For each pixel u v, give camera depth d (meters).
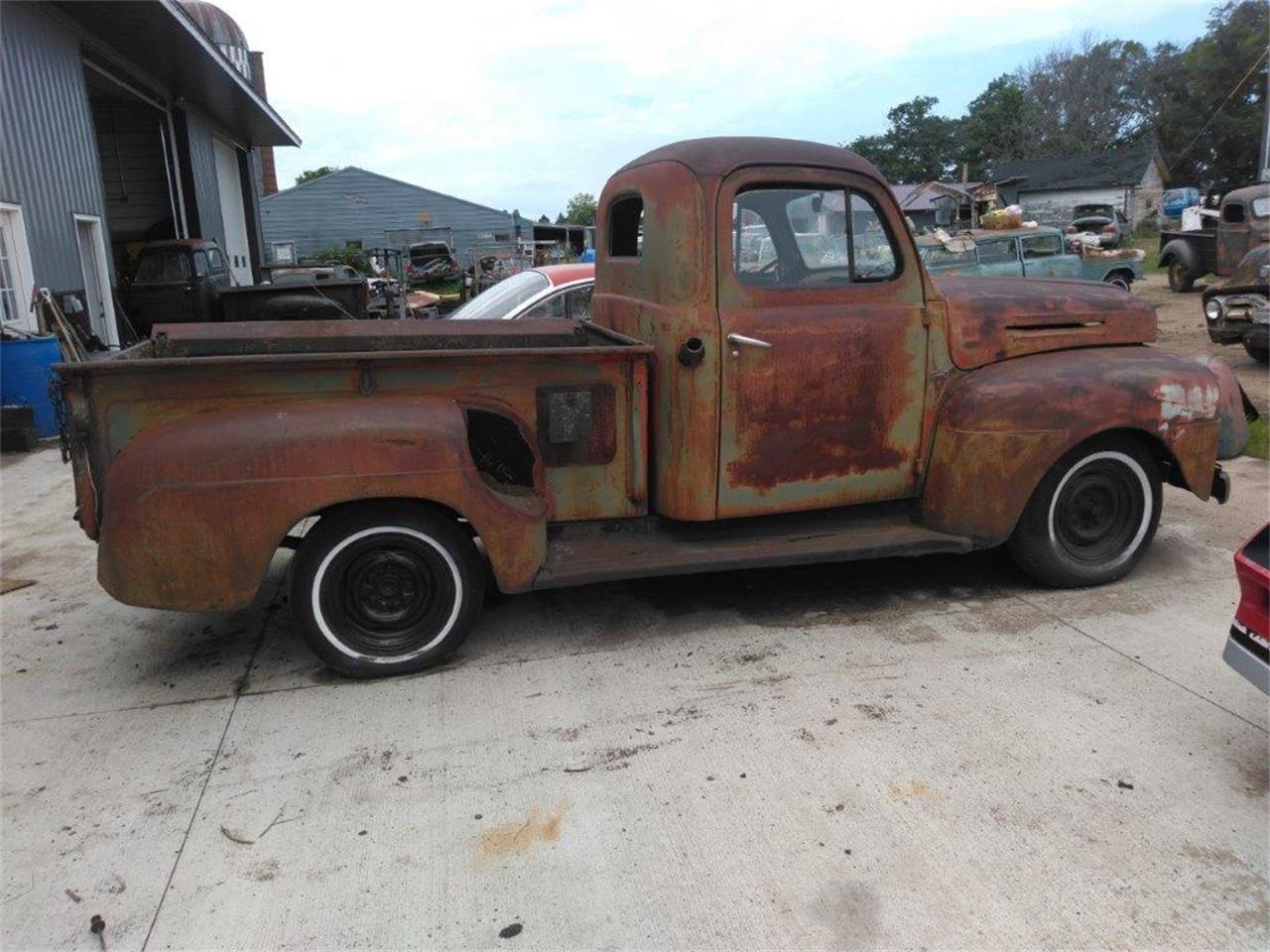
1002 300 4.21
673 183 3.72
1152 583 4.38
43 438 8.75
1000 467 3.97
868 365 3.96
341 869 2.56
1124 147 65.75
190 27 13.19
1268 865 2.47
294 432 3.30
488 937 2.30
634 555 3.80
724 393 3.76
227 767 3.07
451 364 3.58
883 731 3.16
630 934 2.29
